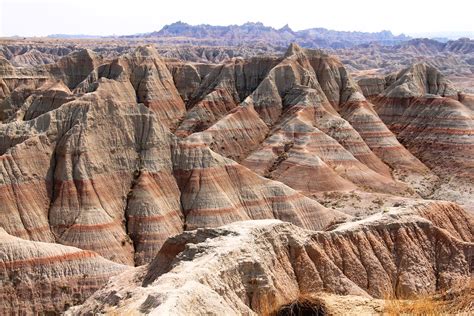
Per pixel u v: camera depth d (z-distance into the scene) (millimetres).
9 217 75375
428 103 137500
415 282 51125
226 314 34438
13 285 59281
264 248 47250
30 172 81188
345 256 51344
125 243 78625
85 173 82500
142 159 88500
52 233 77875
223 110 137500
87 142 85062
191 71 150000
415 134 133875
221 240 45938
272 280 44312
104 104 89875
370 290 50000
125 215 82625
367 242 53344
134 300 36656
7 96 125875
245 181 90312
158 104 134625
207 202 85125
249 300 42000
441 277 52625
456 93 148500
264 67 145875
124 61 138625
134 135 90125
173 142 91875
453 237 56000
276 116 131125
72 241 76312
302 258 49000
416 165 122375
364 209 94188
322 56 146500
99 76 136500
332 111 133500
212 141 118062
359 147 119688
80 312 45000
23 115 111688
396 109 142375
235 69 146125
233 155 118312
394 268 52312
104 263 63406
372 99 151125
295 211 87625
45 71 143625
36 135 85500
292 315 35938
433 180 116250
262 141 123875
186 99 145875
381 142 126125
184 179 88688
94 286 61219
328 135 120625
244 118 126312
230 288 40906
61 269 61406
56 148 85688
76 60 147750
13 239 62344
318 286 47812
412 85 145625
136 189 84625
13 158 80688
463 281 50562
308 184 104438
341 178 107500
